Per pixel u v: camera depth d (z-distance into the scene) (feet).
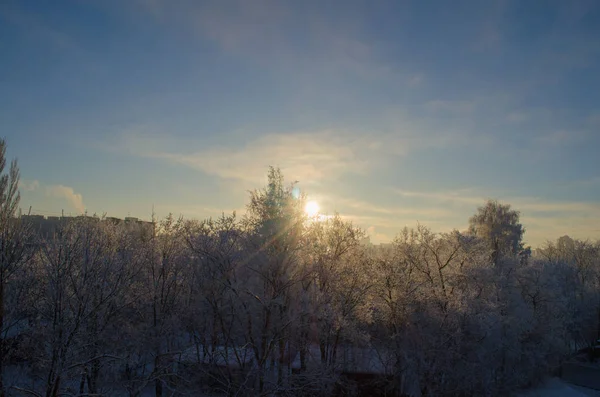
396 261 108.47
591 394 126.82
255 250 87.56
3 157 73.10
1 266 68.95
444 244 111.65
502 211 187.62
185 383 78.89
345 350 96.12
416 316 99.96
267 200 90.02
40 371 66.49
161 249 98.07
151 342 81.25
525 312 113.19
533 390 118.73
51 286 63.46
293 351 97.09
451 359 95.14
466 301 98.68
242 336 90.02
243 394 76.23
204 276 87.15
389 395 95.09
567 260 214.48
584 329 172.45
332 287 95.20
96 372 71.67
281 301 80.64
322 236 99.30
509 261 128.26
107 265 71.67
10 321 70.74
